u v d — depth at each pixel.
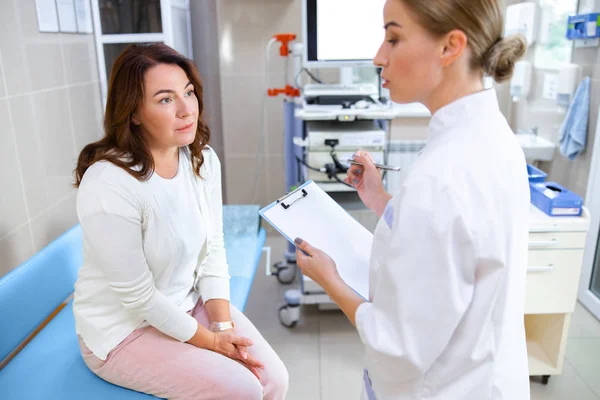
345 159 1.12
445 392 0.74
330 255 0.94
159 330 1.21
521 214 0.70
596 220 2.32
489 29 0.67
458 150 0.67
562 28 2.47
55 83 1.88
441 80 0.71
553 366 1.83
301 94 2.38
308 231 0.98
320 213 1.04
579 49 2.35
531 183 1.88
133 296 1.12
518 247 0.71
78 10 2.08
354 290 0.87
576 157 2.41
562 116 2.48
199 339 1.22
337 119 2.13
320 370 1.95
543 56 2.67
